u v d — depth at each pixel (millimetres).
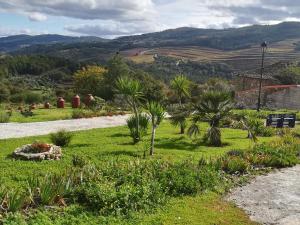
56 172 13680
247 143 23344
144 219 10266
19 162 15219
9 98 61844
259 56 174375
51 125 30172
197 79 120000
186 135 25547
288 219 11445
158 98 39625
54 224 9305
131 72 65000
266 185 14680
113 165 13586
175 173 13297
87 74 64500
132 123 21719
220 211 11445
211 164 15336
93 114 37188
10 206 9734
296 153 20125
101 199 10680
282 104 59625
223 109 22734
